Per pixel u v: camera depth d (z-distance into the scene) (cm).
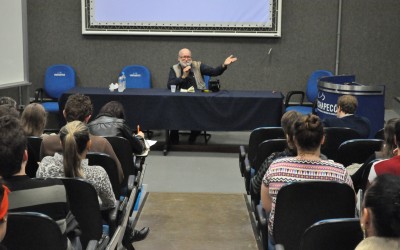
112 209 274
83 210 242
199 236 377
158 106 594
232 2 732
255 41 744
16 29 692
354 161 328
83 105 344
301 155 247
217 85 623
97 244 234
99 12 741
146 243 363
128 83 723
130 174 354
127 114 596
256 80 754
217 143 661
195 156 610
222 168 564
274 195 244
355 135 384
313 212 233
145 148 400
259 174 290
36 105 341
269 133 401
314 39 745
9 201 194
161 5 737
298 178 242
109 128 374
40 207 199
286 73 751
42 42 754
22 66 704
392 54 749
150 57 753
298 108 671
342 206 232
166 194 469
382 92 503
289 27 743
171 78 633
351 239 183
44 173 258
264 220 267
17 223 185
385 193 124
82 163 262
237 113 593
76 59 757
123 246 332
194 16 738
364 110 505
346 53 749
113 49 753
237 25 737
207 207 436
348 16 741
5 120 196
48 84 727
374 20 741
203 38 745
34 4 745
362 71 753
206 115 594
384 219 122
